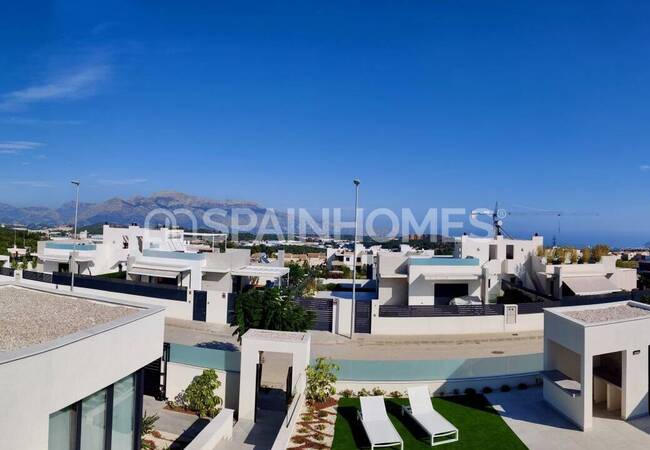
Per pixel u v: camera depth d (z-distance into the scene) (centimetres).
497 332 2700
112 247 4441
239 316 1831
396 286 3161
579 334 1395
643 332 1463
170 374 1681
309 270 5812
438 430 1306
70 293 1251
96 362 846
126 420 994
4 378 658
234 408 1612
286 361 1995
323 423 1407
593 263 3719
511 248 3834
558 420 1449
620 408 1490
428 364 1688
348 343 2441
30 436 700
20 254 6194
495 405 1568
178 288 2891
